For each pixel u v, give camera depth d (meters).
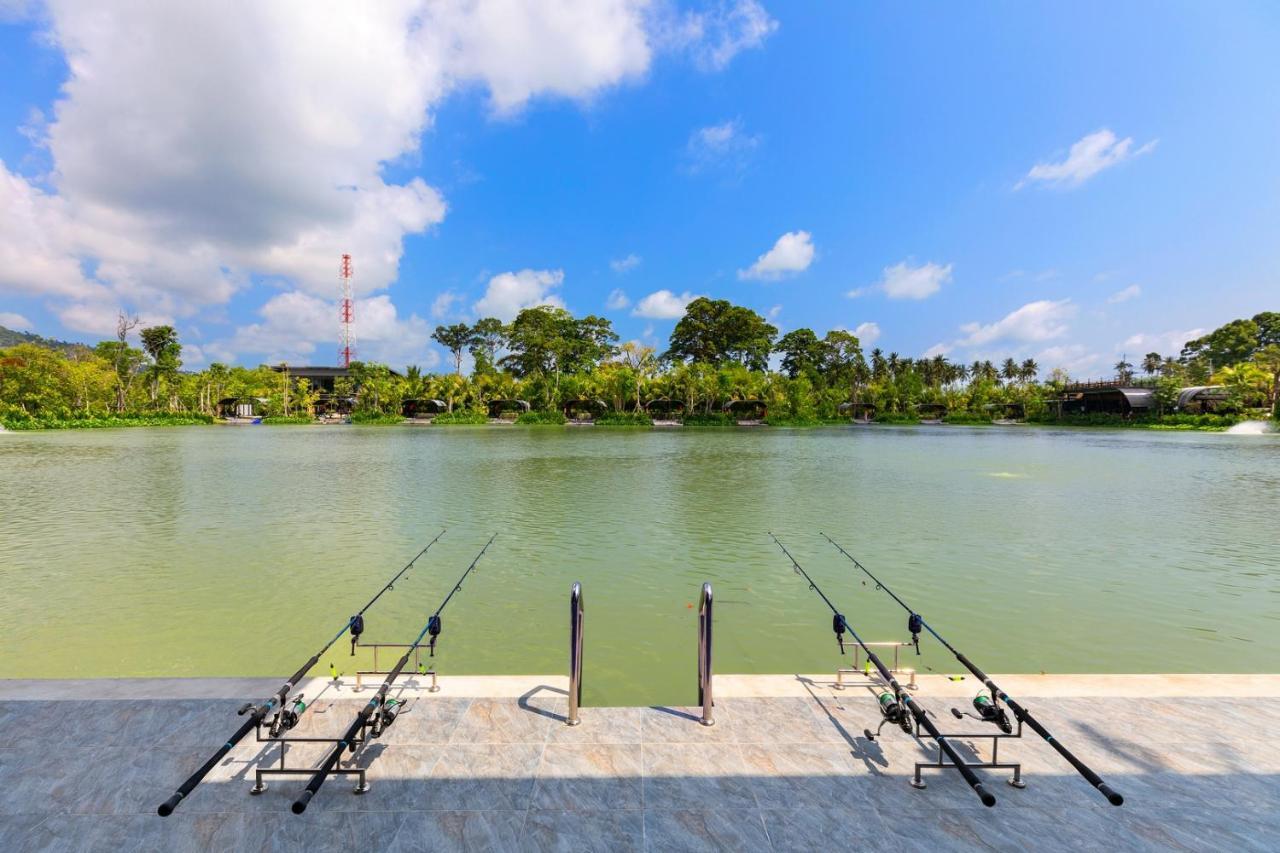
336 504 15.88
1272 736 3.60
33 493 17.77
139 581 9.07
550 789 3.13
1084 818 2.93
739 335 93.44
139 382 74.88
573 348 92.81
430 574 9.47
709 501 16.44
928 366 118.19
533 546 11.29
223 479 21.00
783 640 6.84
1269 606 8.01
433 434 52.81
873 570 9.69
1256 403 59.19
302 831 2.82
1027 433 57.06
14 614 7.62
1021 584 8.96
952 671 6.07
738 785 3.18
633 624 7.34
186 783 2.65
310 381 87.31
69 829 2.80
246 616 7.61
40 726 3.57
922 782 3.19
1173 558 10.45
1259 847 2.72
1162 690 4.14
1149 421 64.56
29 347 59.94
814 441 43.94
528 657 6.43
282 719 3.24
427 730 3.67
